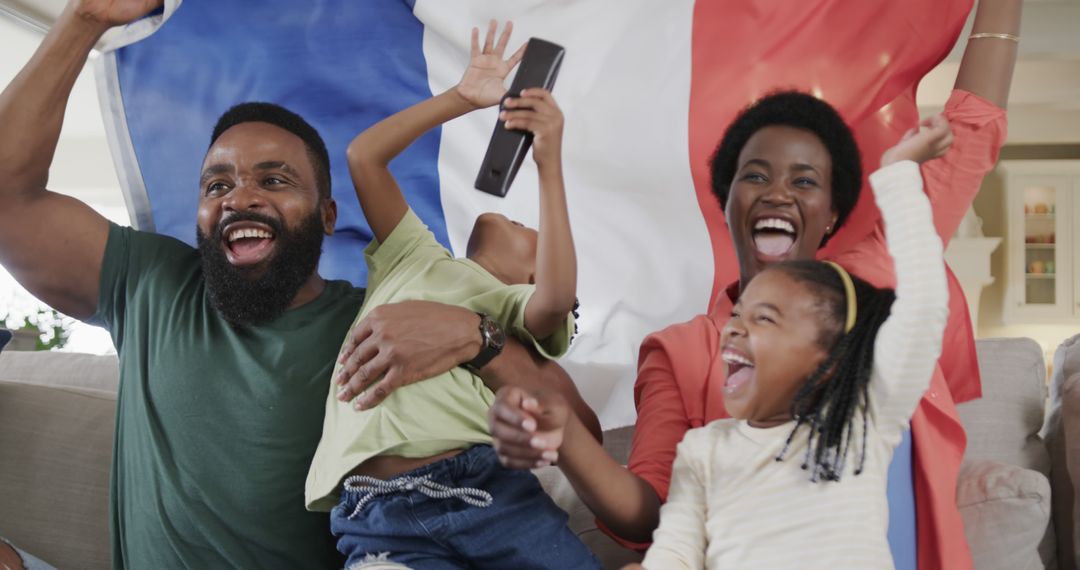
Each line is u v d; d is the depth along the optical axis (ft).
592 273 5.74
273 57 6.23
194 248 5.37
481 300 4.68
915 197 3.61
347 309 5.09
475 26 6.06
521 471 4.20
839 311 3.62
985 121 4.82
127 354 5.02
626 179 5.74
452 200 6.06
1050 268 20.90
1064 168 20.80
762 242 4.97
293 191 5.01
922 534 3.97
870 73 5.49
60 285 5.11
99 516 5.53
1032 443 5.04
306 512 4.60
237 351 4.83
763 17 5.64
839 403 3.52
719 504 3.61
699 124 5.68
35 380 6.58
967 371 4.86
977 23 5.07
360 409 4.23
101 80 6.27
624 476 3.98
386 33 6.20
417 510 3.97
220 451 4.62
